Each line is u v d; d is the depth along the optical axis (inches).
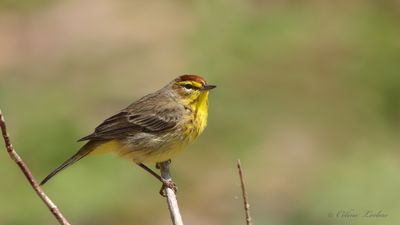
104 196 569.0
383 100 693.9
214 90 687.7
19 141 628.4
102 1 872.9
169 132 402.9
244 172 611.8
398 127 672.4
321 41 766.5
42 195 254.2
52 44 795.4
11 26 827.4
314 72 725.9
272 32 775.1
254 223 562.9
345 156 628.4
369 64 732.0
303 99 693.3
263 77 714.8
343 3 819.4
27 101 692.1
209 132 645.3
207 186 600.7
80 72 746.8
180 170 612.4
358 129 664.4
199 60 746.2
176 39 789.9
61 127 647.1
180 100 407.5
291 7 812.6
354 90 706.8
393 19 796.0
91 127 657.0
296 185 593.6
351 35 773.9
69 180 575.2
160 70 743.1
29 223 555.8
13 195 572.7
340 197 569.6
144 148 403.5
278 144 641.0
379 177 588.1
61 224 254.5
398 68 725.3
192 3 832.9
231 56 746.8
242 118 661.3
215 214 575.8
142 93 713.0
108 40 800.9
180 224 340.8
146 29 815.1
